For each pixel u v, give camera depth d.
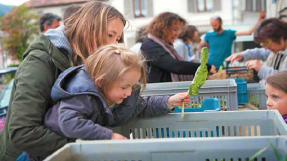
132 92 1.32
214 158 0.84
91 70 1.17
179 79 2.75
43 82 1.15
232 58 3.12
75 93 1.10
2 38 13.99
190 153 0.84
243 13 17.11
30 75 1.14
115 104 1.29
